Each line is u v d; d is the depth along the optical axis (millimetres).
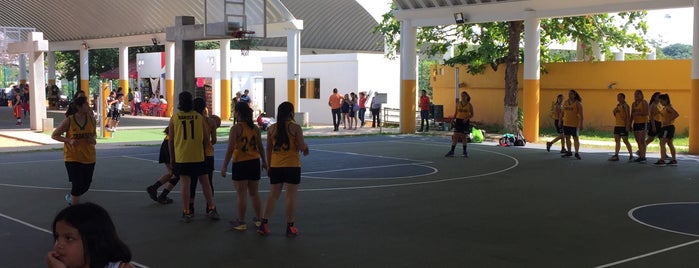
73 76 58250
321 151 21188
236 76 38969
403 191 13062
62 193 12758
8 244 8648
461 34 30328
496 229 9570
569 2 23094
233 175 9297
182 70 20859
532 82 24469
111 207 11234
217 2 20781
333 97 29891
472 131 24625
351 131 30000
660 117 17406
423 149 21859
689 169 16547
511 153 20516
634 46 29375
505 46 28844
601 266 7559
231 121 36031
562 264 7648
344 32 47062
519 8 24547
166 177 11508
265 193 12680
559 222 10086
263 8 21797
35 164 17438
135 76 46375
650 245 8594
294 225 9789
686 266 7562
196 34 20516
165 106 39594
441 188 13469
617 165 17375
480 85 32344
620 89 27875
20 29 33469
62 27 45625
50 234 9242
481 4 25531
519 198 12266
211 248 8406
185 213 9977
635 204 11664
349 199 12102
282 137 8875
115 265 2869
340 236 9094
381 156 19656
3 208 11211
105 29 42875
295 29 31797
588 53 29047
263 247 8453
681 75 26141
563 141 19703
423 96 29781
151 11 37750
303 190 13164
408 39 28516
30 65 28156
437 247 8461
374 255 8055
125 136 26672
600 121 28656
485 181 14477
